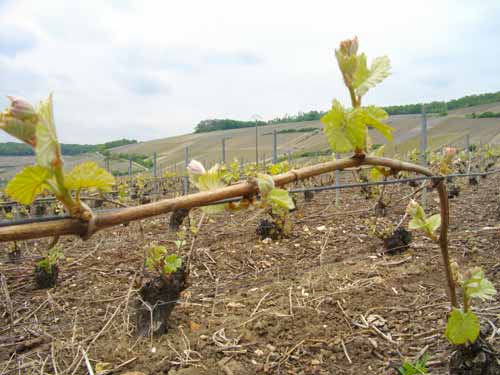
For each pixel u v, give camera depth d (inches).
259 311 127.2
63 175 24.9
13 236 23.6
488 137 1195.3
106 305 144.8
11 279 181.0
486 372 66.0
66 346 112.2
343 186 82.2
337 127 35.8
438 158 439.8
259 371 95.0
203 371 95.2
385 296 133.7
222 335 112.3
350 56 35.8
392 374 88.7
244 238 242.5
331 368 94.5
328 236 235.9
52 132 25.0
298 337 109.3
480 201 351.6
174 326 120.4
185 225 279.9
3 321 135.6
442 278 149.8
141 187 568.4
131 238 254.7
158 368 98.1
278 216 232.1
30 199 26.0
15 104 24.0
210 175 38.2
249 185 32.5
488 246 186.5
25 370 102.1
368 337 107.0
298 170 35.0
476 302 122.0
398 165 41.5
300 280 157.8
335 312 123.0
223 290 153.8
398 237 188.7
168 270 115.5
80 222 25.4
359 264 175.8
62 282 172.6
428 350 97.3
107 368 99.7
